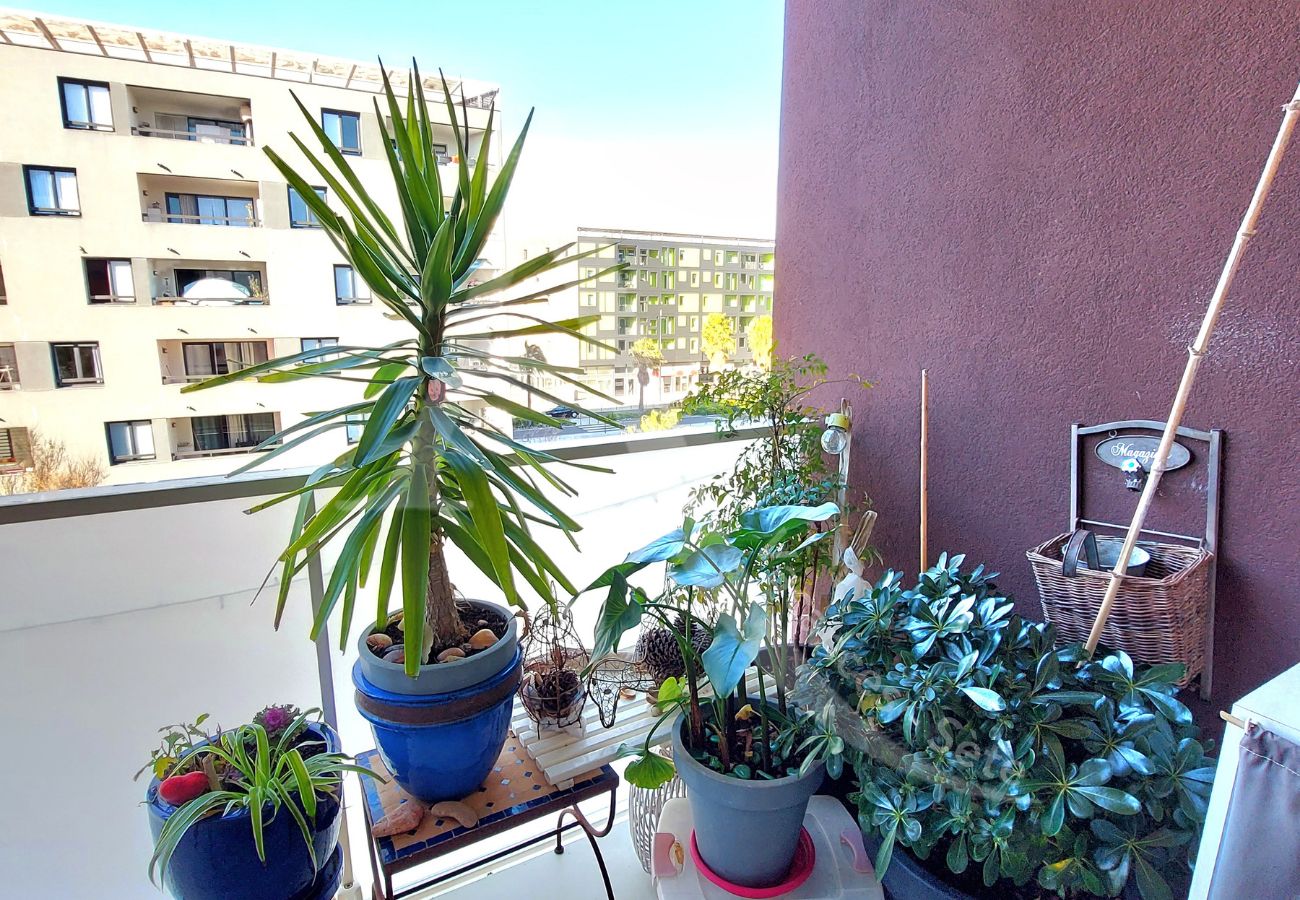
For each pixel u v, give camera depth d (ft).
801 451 6.57
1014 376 5.41
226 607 4.99
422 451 4.07
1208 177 4.22
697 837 4.21
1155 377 4.58
